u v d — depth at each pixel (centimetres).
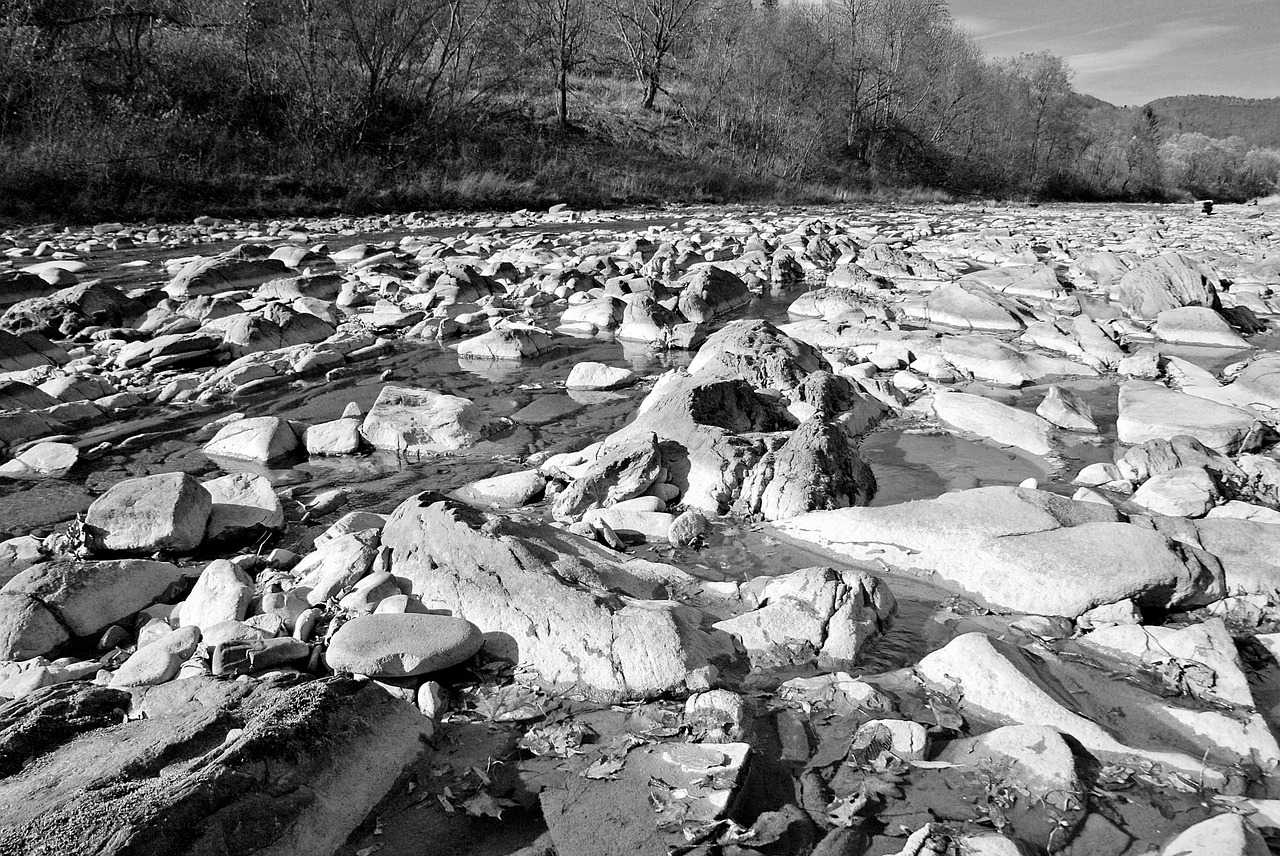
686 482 691
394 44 3228
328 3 3006
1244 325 1314
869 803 357
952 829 339
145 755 337
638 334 1286
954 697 427
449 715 419
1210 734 398
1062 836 337
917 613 513
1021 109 6038
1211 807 351
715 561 589
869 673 457
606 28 5053
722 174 4056
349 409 887
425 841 338
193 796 301
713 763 371
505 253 1962
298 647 450
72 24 2734
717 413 771
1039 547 524
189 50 2969
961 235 2441
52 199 2230
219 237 2153
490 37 3688
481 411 930
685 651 439
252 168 2770
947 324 1338
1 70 2394
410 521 545
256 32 2975
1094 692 432
